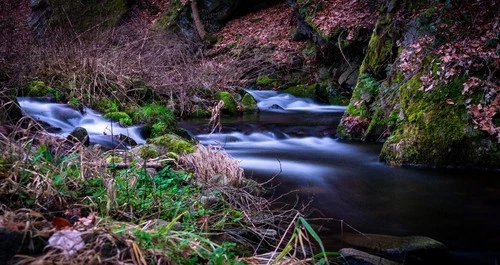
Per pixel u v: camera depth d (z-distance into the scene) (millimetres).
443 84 7086
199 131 9516
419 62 7797
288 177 6266
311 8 14516
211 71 13523
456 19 7781
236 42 16953
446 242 4207
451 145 6574
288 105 13266
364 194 5543
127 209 3646
